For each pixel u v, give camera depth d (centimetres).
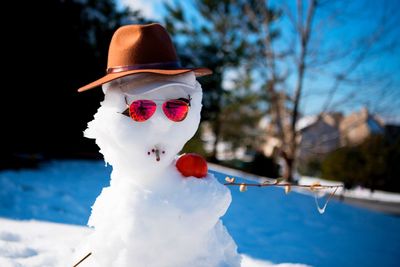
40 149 826
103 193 173
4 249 256
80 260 171
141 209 153
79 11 782
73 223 359
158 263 155
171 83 163
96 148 922
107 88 170
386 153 1956
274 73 1348
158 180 165
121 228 151
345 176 1966
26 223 341
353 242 508
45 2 705
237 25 1545
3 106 720
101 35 832
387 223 746
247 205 638
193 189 164
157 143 162
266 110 1675
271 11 1431
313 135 1588
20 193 466
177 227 156
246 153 2253
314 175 2325
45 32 716
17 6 670
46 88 754
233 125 1972
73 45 764
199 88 180
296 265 297
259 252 367
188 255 160
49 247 278
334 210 783
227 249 179
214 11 1606
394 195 1788
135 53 166
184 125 167
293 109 1348
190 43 1534
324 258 392
